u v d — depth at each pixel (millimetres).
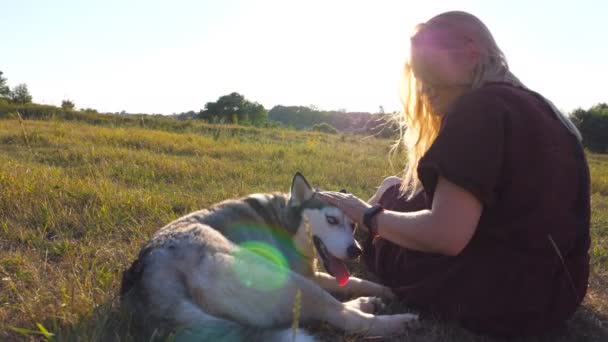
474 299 2674
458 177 2301
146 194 5387
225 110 54094
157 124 18469
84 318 2625
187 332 2297
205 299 2539
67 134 10867
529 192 2381
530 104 2404
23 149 8633
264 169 7754
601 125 40312
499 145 2326
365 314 2850
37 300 2822
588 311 3230
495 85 2473
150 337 2420
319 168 8109
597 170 12578
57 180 5688
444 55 2561
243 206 3809
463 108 2398
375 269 3518
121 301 2797
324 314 2762
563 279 2631
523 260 2527
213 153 9469
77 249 3836
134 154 8266
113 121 19234
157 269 2652
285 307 2633
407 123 3152
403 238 2641
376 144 15555
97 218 4500
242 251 2805
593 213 6293
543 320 2658
